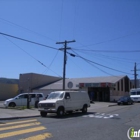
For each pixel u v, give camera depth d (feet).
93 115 61.82
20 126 40.75
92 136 31.55
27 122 46.73
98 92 158.92
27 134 32.71
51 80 190.80
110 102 141.18
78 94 67.41
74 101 64.90
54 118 54.85
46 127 39.52
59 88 164.76
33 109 74.79
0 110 70.03
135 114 64.28
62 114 59.82
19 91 180.55
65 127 39.55
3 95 172.76
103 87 156.25
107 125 42.34
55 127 39.52
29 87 166.20
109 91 152.97
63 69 90.27
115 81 160.04
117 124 43.78
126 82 188.03
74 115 62.28
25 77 178.60
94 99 158.92
